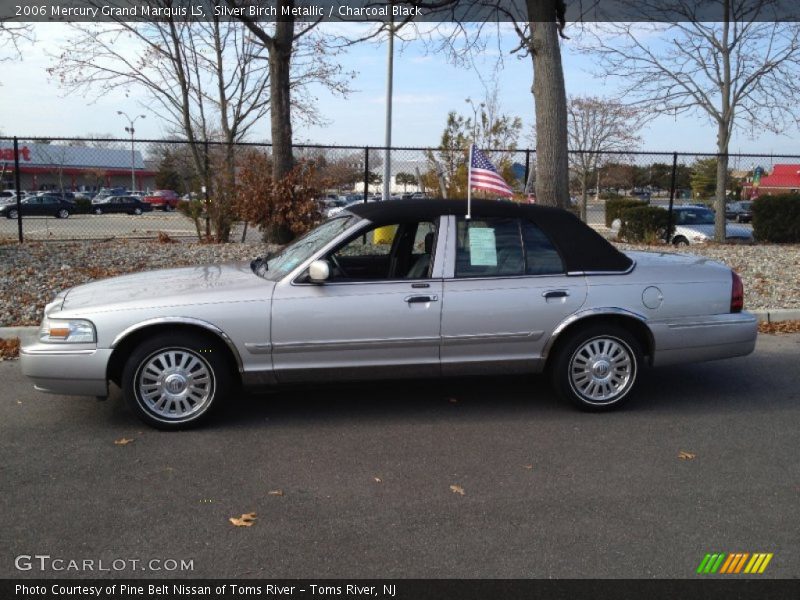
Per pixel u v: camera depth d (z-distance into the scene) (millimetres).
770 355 7758
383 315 5336
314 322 5273
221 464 4691
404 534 3764
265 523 3881
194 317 5152
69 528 3816
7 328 7863
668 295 5707
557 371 5688
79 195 50312
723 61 18734
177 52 17359
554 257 5645
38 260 11492
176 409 5281
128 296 5281
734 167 20016
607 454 4898
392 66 17688
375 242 6000
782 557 3547
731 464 4734
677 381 6754
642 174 42781
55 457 4793
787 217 16984
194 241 15359
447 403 6004
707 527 3852
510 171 17266
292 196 13641
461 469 4625
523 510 4043
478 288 5465
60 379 5137
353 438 5180
